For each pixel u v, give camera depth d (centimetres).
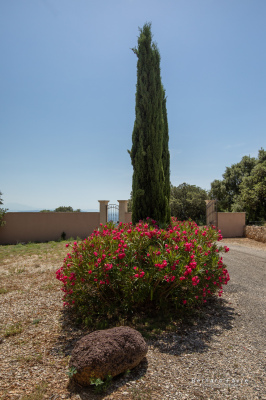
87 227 1788
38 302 509
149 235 455
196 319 431
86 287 429
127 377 271
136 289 412
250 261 916
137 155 789
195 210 2566
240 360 306
